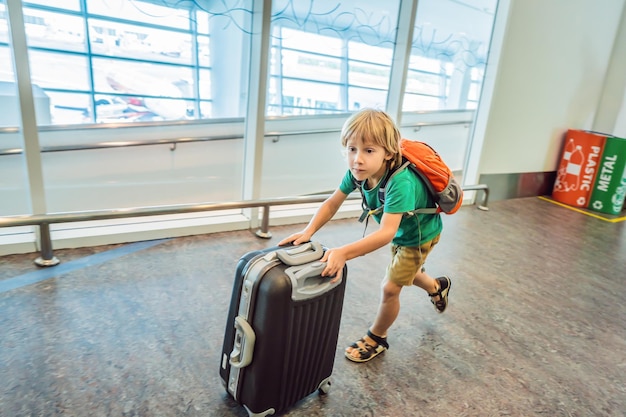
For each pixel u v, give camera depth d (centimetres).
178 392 145
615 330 213
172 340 172
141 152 308
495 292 241
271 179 358
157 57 274
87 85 263
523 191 464
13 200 275
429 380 163
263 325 119
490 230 349
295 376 132
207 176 332
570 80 446
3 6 212
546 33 402
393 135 128
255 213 295
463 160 433
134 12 256
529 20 383
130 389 144
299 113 329
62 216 213
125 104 280
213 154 323
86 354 159
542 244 327
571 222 392
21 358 153
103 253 240
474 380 166
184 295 206
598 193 434
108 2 248
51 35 240
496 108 397
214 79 292
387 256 277
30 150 214
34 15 231
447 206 146
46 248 218
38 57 242
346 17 311
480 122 402
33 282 203
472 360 178
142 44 267
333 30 310
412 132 387
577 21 422
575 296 246
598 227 383
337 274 131
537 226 371
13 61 198
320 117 342
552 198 477
